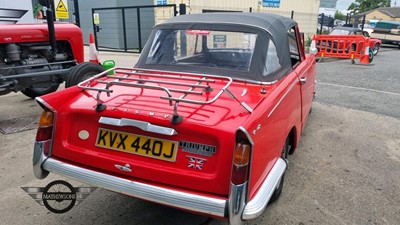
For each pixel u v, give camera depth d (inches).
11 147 177.9
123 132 100.3
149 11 658.8
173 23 144.0
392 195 140.7
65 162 107.4
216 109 99.1
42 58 236.8
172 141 94.7
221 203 88.7
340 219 123.4
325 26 1141.1
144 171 96.7
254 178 92.4
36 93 269.1
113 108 101.4
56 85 259.0
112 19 671.8
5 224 117.0
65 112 107.7
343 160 172.9
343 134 210.2
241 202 87.8
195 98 106.9
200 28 136.8
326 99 294.5
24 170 154.2
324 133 211.2
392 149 188.5
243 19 136.6
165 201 93.4
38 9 271.9
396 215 126.9
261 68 123.2
